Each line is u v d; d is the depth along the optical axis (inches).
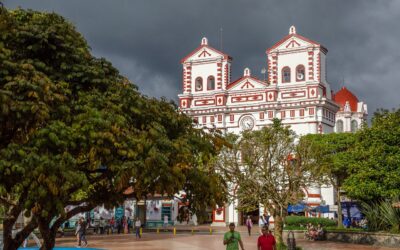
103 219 2699.3
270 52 3058.6
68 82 654.5
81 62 667.4
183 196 759.7
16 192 616.4
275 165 1572.3
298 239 2084.2
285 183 1664.6
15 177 569.0
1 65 592.7
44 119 581.9
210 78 3203.7
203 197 716.7
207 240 2082.9
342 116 4591.5
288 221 2377.0
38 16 684.1
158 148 645.9
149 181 615.2
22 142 579.5
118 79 703.1
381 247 1715.1
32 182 554.3
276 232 1464.1
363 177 1734.7
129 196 703.7
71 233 2361.0
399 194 1685.5
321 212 2664.9
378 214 1872.5
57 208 576.7
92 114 605.0
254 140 1596.9
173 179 634.2
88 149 601.6
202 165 797.9
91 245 1819.6
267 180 1504.7
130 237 2265.0
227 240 892.6
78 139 594.9
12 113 573.6
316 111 2928.2
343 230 1980.8
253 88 3068.4
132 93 679.7
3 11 653.3
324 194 2849.4
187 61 3248.0
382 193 1699.1
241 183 1507.1
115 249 1668.3
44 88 589.0
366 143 1786.4
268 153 1553.9
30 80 589.9
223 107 3097.9
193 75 3240.7
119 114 642.2
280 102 2979.8
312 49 2984.7
